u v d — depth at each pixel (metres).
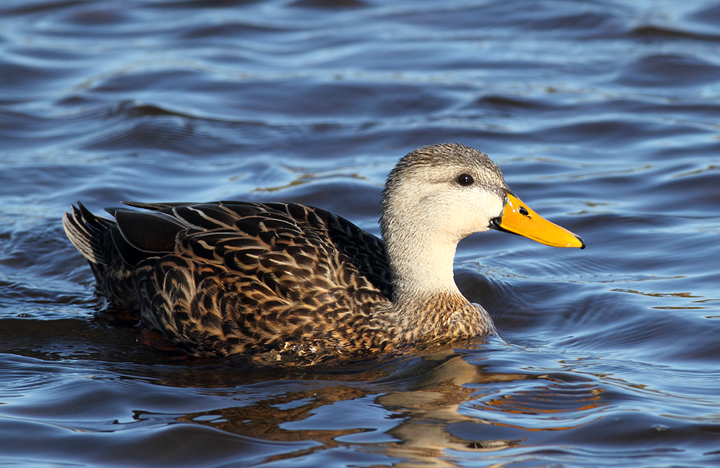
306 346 10.56
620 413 8.53
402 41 23.58
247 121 19.20
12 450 8.12
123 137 18.17
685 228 14.03
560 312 11.75
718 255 12.87
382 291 11.20
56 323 11.65
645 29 23.53
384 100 20.12
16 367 10.23
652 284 12.24
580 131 18.44
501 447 8.04
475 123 18.77
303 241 10.88
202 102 19.97
